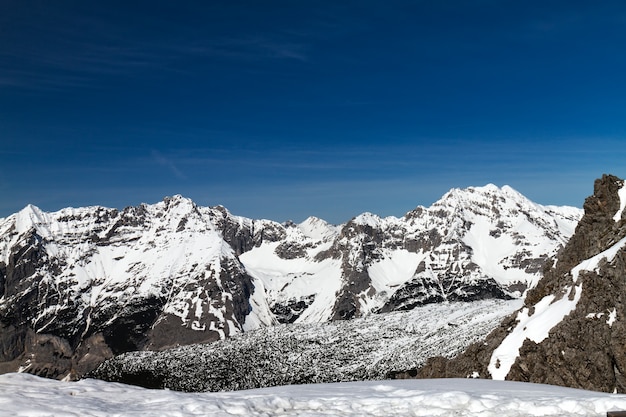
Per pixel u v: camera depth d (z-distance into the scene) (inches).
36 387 1515.7
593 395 1670.8
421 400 1526.8
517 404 1465.3
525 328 3816.4
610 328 3021.7
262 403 1459.2
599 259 3629.4
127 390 1569.9
